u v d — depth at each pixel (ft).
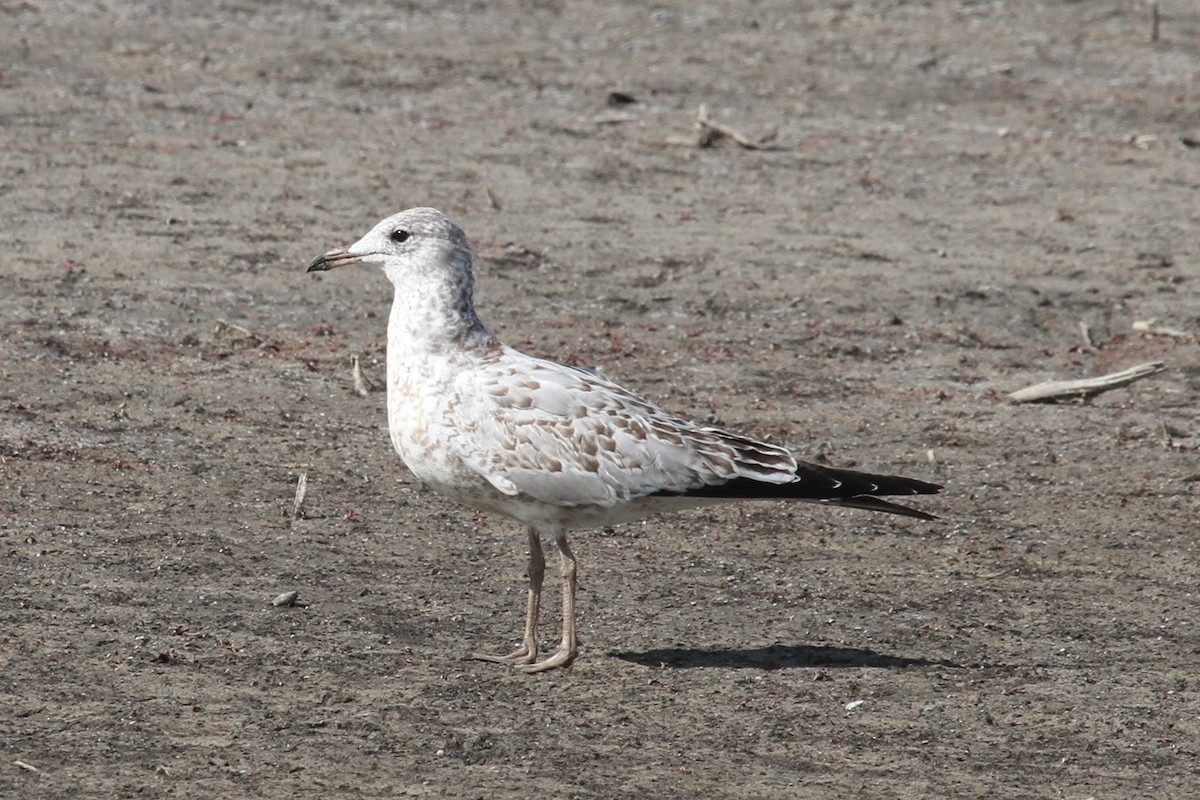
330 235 63.82
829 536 42.63
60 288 56.90
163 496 42.57
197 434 47.03
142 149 71.61
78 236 61.62
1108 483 47.39
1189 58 91.71
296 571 38.32
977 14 97.76
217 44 85.92
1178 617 38.34
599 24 93.66
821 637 36.29
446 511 42.75
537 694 32.48
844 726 31.65
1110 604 39.06
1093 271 65.16
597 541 41.32
